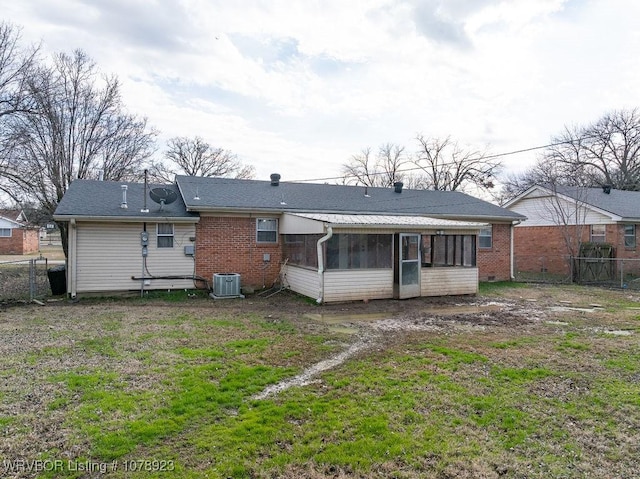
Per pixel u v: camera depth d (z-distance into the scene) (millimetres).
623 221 18547
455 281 13062
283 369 5793
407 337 7699
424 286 12602
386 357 6395
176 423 4059
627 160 31391
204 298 12156
